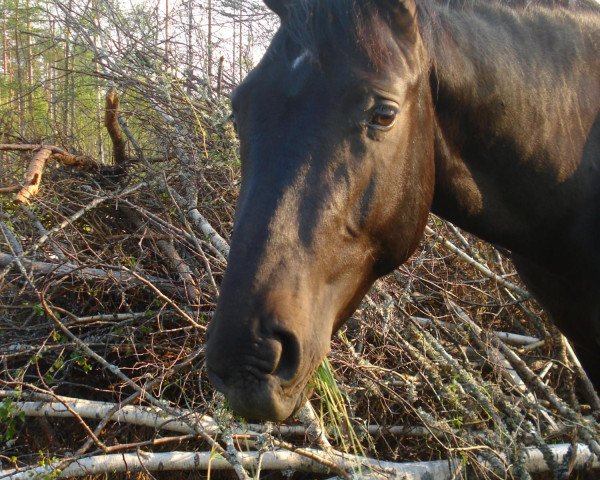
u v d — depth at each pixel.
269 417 1.26
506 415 3.03
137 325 3.28
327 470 2.65
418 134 1.59
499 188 1.90
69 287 3.48
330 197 1.37
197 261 3.49
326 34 1.42
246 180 1.40
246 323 1.25
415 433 2.95
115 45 4.46
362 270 1.53
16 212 3.86
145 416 2.81
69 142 4.49
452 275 3.89
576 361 3.39
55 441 3.11
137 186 3.51
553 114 1.88
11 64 9.72
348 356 2.85
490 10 1.88
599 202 1.96
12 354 2.94
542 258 2.08
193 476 3.02
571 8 2.01
